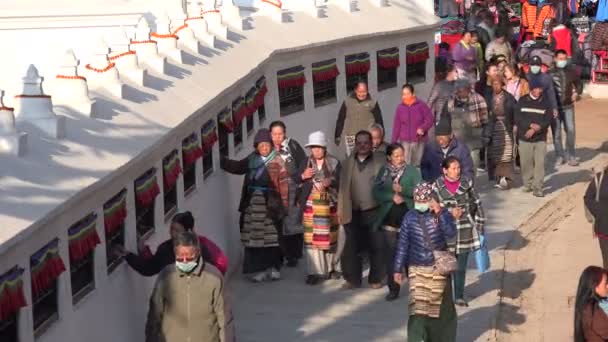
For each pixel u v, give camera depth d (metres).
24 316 9.28
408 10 27.12
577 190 23.47
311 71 22.28
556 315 15.89
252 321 15.13
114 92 12.98
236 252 18.05
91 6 21.38
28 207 9.20
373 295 16.25
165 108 13.73
